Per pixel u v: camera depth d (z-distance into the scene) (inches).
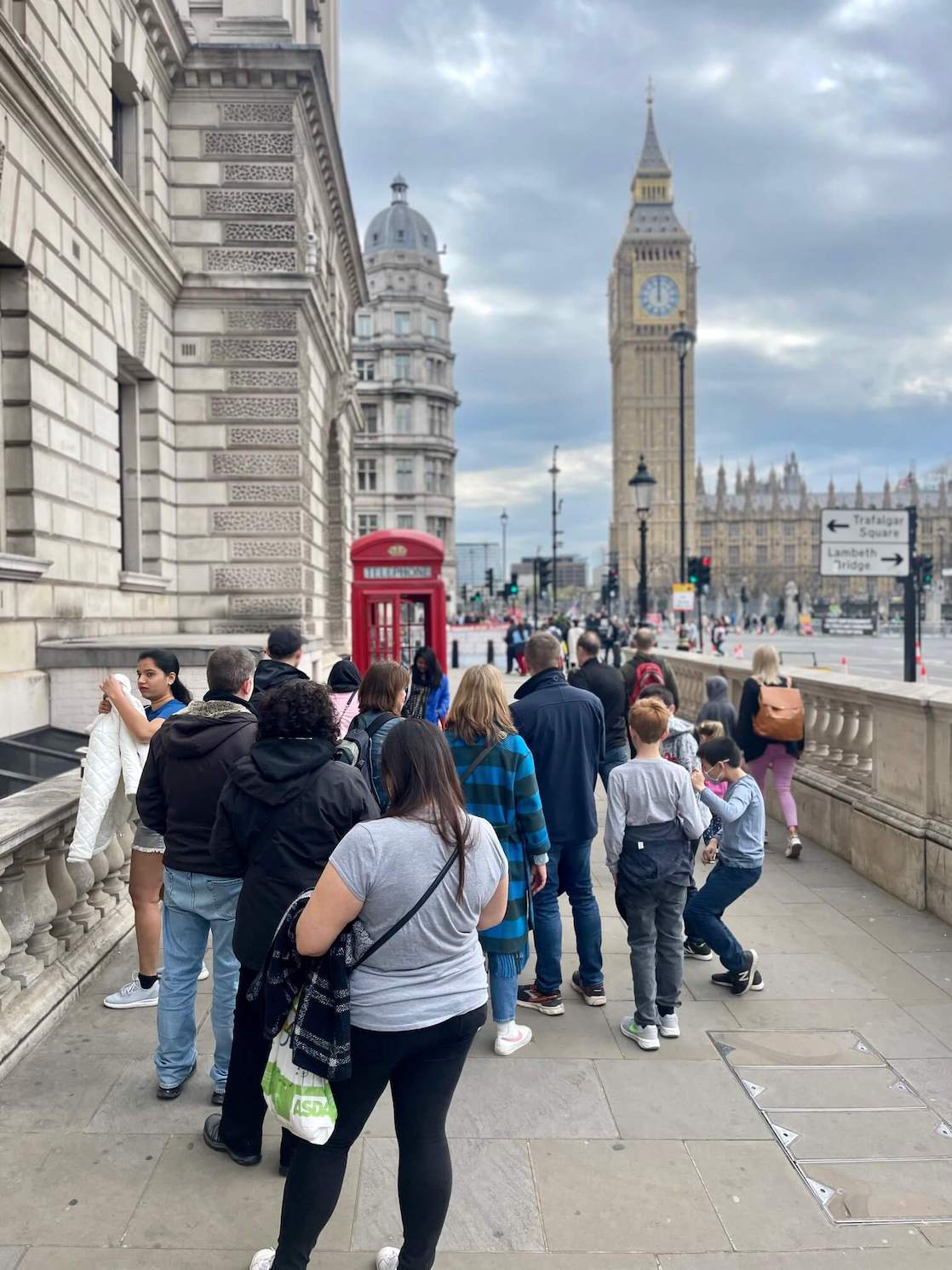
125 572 530.0
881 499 7342.5
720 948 199.3
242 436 641.6
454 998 101.3
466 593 4507.9
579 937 202.1
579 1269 116.0
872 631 3078.2
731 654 1795.0
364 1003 99.5
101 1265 115.2
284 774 121.4
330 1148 104.4
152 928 187.6
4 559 358.0
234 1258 116.7
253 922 121.6
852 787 310.7
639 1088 161.5
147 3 542.0
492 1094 159.3
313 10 867.4
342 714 244.8
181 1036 153.4
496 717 174.1
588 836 198.8
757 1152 141.9
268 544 645.3
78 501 450.3
